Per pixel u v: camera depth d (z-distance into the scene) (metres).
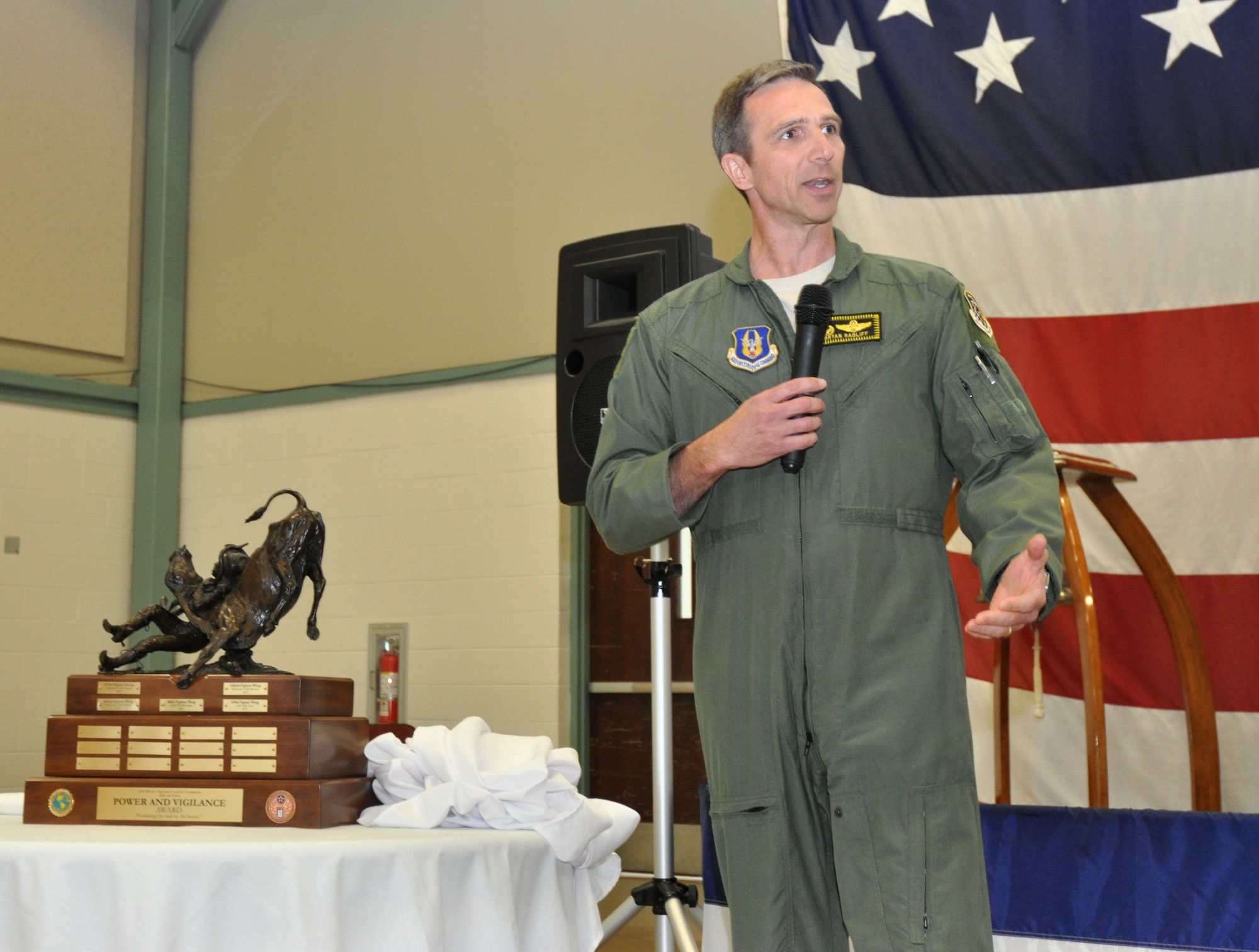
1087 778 3.17
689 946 1.85
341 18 5.85
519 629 5.07
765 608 1.28
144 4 6.23
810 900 1.28
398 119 5.63
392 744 1.55
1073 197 3.33
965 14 3.45
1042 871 1.82
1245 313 3.14
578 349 2.51
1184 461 3.16
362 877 1.24
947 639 1.26
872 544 1.27
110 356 5.98
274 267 5.90
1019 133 3.38
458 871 1.33
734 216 4.77
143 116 6.21
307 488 5.66
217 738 1.47
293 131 5.93
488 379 5.28
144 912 1.17
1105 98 3.31
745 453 1.22
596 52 5.14
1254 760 3.04
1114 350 3.25
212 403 5.98
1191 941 1.72
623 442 1.46
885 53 3.50
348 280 5.69
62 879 1.18
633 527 1.37
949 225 3.42
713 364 1.40
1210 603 3.12
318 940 1.19
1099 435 3.24
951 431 1.32
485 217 5.36
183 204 6.18
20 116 5.75
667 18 4.99
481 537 5.21
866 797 1.21
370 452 5.53
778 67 1.48
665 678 2.10
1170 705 3.17
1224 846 1.73
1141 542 2.73
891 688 1.22
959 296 1.36
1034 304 3.33
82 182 5.94
